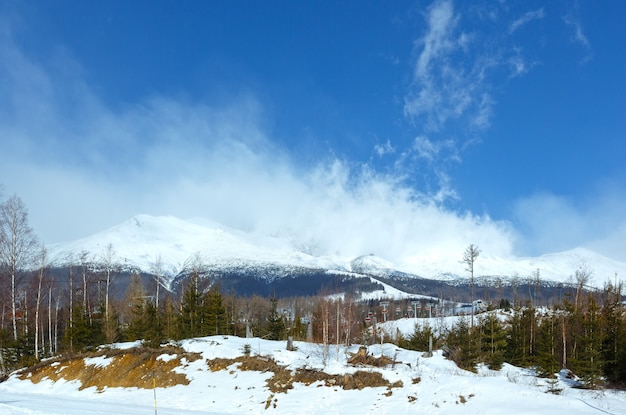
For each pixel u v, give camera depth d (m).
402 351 41.22
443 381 27.48
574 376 37.38
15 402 28.12
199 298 61.31
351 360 33.16
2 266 47.22
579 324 45.94
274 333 64.31
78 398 32.31
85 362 40.03
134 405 28.72
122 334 56.44
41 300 54.69
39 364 42.25
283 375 31.38
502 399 23.64
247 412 26.92
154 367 36.78
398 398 25.75
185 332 54.16
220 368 34.94
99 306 63.78
